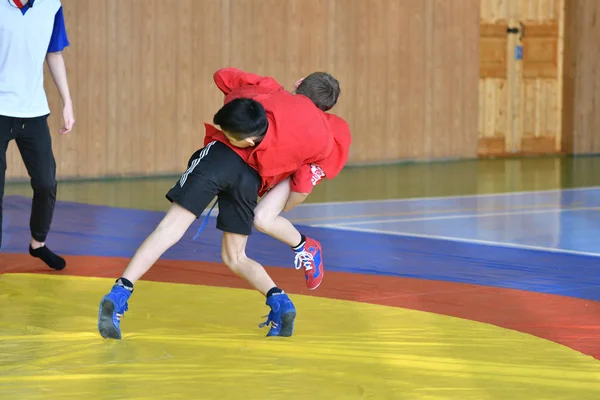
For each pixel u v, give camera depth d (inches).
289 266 383.9
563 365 229.8
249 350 238.7
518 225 525.7
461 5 981.8
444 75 978.1
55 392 200.8
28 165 345.1
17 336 248.5
